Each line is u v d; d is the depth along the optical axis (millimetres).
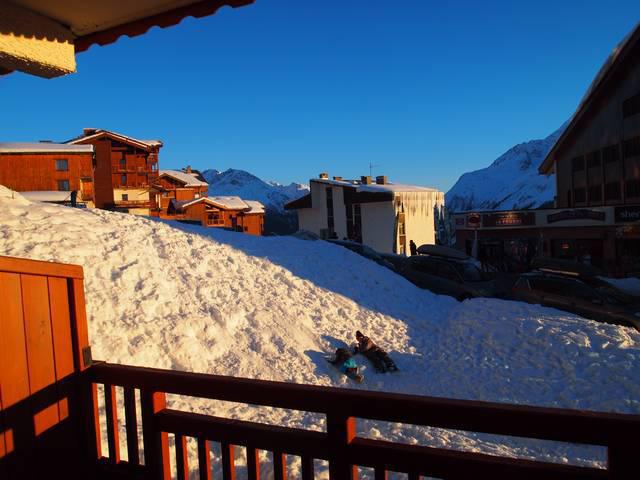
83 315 3082
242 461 5781
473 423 2041
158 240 12852
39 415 2781
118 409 6621
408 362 10789
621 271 23688
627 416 1846
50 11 3395
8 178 41469
